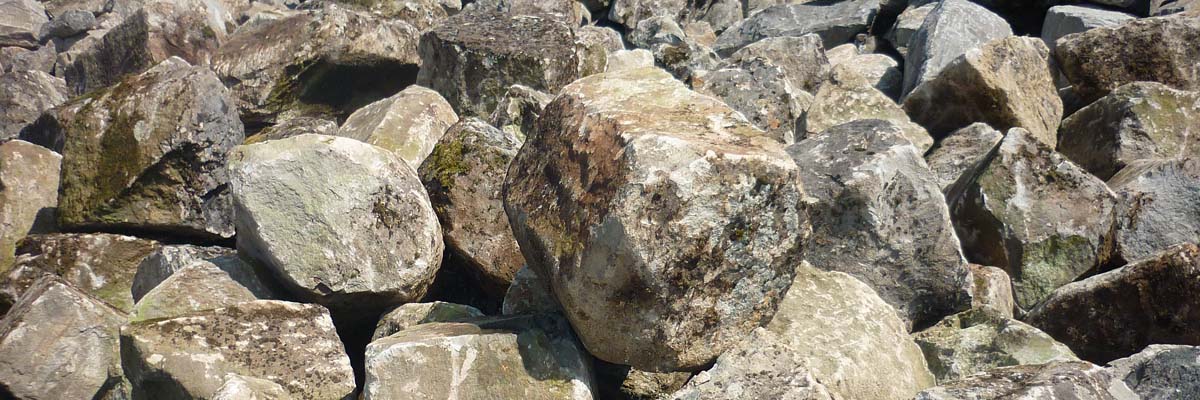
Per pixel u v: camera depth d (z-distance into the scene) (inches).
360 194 164.7
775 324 150.3
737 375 136.7
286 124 231.3
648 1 379.2
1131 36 238.4
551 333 148.2
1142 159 206.5
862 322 152.8
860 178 167.5
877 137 176.2
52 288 171.6
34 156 218.1
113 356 164.6
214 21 328.5
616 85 153.4
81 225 204.5
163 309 164.4
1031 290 180.1
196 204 204.2
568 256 140.7
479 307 181.3
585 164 142.6
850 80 239.9
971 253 185.5
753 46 271.3
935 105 232.8
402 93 221.8
